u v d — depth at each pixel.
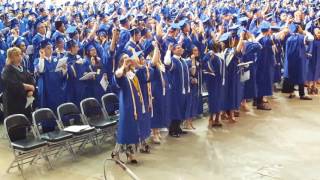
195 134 7.19
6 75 6.15
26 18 12.02
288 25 9.76
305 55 9.41
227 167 5.77
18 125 5.57
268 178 5.41
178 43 7.29
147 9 14.03
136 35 7.56
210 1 16.67
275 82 9.84
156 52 6.52
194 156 6.17
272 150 6.39
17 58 6.27
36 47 8.44
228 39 7.64
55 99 7.08
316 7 14.58
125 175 5.46
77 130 5.82
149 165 5.83
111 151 6.37
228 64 7.60
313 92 9.93
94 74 7.30
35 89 7.29
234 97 7.75
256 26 10.62
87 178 5.41
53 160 6.02
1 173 5.57
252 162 5.94
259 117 8.14
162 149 6.47
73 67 7.25
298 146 6.55
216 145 6.62
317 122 7.77
